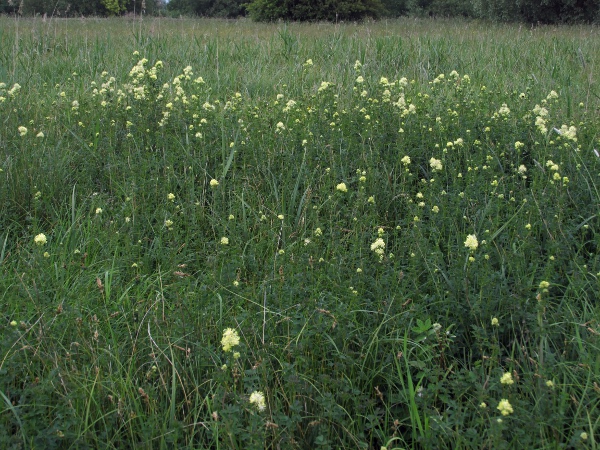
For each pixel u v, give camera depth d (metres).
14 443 2.42
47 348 2.89
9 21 15.59
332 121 5.80
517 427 2.46
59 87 7.80
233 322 3.14
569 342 2.95
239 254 3.80
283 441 2.49
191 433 2.68
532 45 11.05
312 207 4.23
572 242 3.71
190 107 6.11
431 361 2.94
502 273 3.38
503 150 5.05
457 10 34.22
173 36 12.77
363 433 2.64
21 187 4.72
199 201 4.68
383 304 3.28
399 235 4.29
